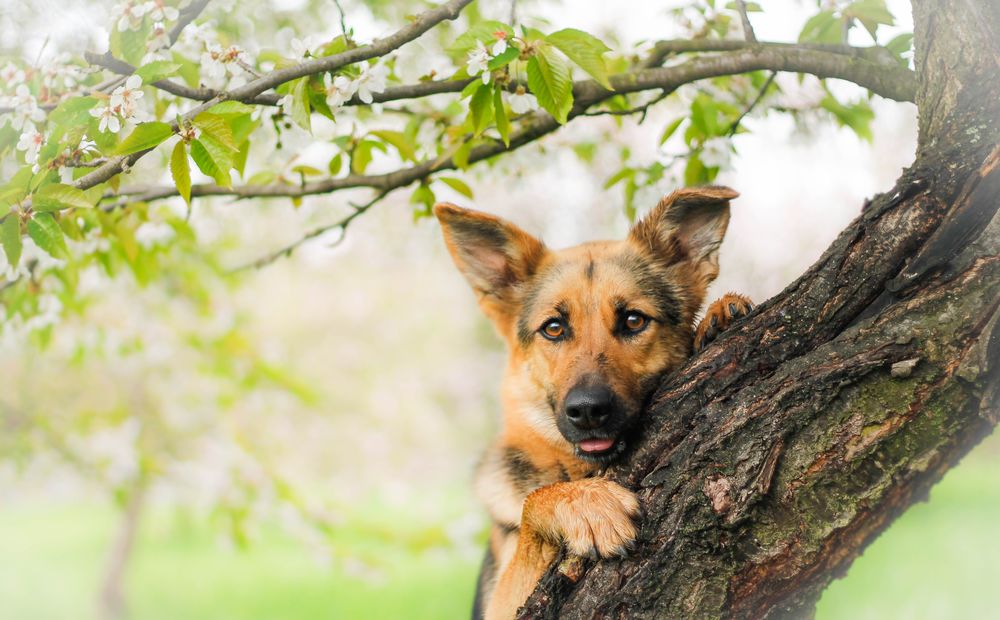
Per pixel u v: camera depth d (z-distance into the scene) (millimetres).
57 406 8898
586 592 2934
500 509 4242
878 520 2627
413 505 19188
